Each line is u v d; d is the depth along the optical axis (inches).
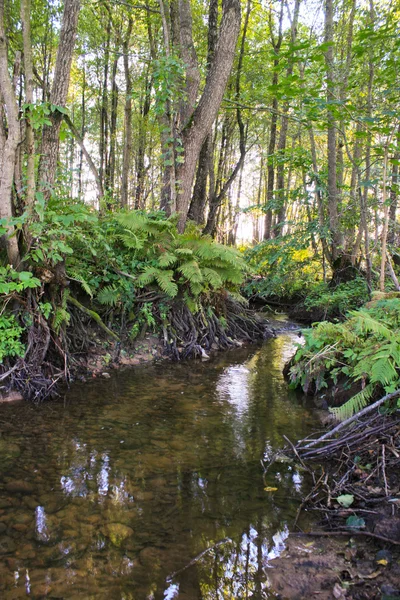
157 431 170.2
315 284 482.9
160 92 319.0
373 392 163.2
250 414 190.7
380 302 195.0
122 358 268.4
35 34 478.6
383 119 227.3
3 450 149.5
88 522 111.2
